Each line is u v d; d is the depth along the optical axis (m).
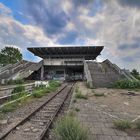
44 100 15.47
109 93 21.69
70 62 63.97
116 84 31.12
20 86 16.56
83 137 5.09
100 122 8.16
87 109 11.18
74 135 5.04
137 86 29.73
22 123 7.98
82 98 16.36
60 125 5.54
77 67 69.38
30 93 17.42
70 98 17.23
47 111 10.70
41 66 63.62
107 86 31.91
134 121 8.42
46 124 7.88
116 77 38.53
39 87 24.88
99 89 27.27
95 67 48.53
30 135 6.48
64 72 67.62
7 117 8.95
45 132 6.42
